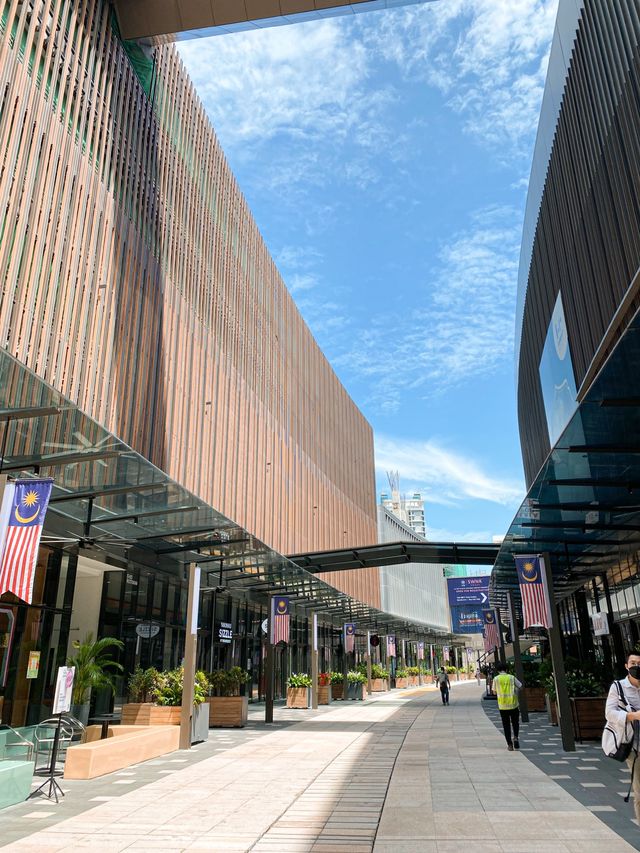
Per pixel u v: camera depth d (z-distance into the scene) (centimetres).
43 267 1906
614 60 1803
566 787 880
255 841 654
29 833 693
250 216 4278
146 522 1611
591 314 2130
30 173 1877
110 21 2536
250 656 2998
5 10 1827
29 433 1016
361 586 6341
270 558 2148
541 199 2894
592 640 2420
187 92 3362
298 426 4953
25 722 1317
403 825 701
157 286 2755
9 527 854
